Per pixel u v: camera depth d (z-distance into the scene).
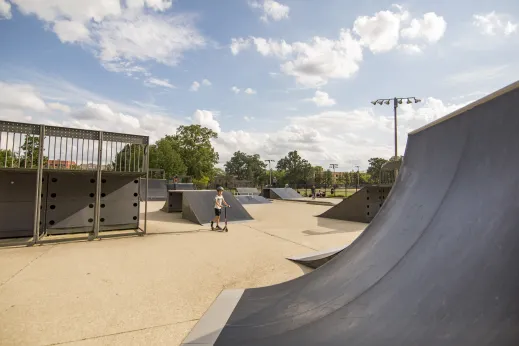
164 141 43.59
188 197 11.41
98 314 3.07
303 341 1.94
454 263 1.81
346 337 1.82
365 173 87.00
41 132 6.73
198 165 49.16
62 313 3.09
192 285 4.02
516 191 1.74
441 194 2.58
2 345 2.43
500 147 2.09
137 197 8.77
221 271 4.70
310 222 10.83
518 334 1.17
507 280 1.40
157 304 3.35
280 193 27.38
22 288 3.82
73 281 4.13
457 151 2.67
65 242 6.93
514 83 2.07
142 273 4.55
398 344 1.55
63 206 7.86
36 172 7.27
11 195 7.27
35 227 6.68
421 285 1.89
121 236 7.71
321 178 80.38
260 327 2.40
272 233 8.39
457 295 1.58
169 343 2.50
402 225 2.86
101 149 7.49
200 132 50.00
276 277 4.42
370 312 1.98
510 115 2.08
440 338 1.42
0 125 6.29
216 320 2.75
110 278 4.29
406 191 3.34
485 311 1.38
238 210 11.66
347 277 2.79
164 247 6.49
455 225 2.09
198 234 8.19
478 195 2.07
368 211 10.83
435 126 3.22
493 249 1.62
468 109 2.63
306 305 2.59
